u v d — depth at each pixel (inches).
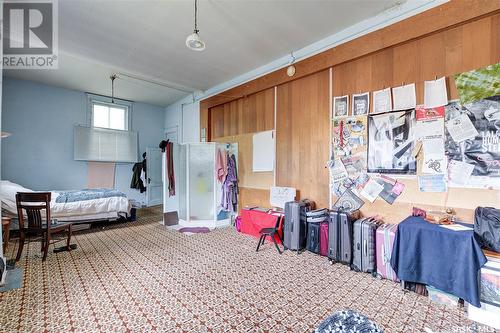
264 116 173.2
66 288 90.9
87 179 237.0
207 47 145.6
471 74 90.4
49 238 119.4
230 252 130.0
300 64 145.3
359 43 118.9
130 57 159.2
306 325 70.5
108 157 247.3
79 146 229.8
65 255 125.3
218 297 85.3
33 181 209.3
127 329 68.3
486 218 76.6
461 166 92.9
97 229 178.9
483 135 88.2
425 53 102.0
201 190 190.2
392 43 107.8
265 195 172.2
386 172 112.6
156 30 126.7
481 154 88.7
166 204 195.0
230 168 190.5
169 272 105.2
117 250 133.3
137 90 229.6
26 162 206.1
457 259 76.4
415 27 101.0
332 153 132.9
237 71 182.4
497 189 85.5
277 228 141.4
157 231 173.2
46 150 215.5
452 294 78.7
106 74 189.5
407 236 86.6
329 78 134.8
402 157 107.7
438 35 98.6
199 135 231.1
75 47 145.6
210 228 181.0
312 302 82.4
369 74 119.1
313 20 118.2
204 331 67.8
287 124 157.5
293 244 130.3
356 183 123.0
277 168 164.1
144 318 73.2
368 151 118.8
